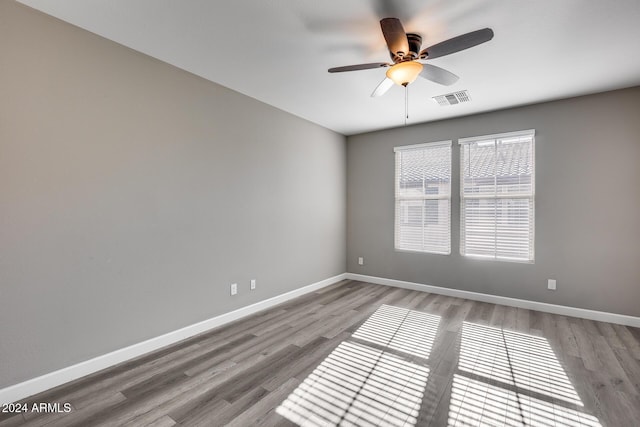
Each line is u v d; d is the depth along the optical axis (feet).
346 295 14.06
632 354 8.36
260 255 11.98
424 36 7.37
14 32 6.21
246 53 8.27
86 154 7.24
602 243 10.87
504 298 12.67
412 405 6.23
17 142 6.27
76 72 7.06
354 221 16.99
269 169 12.32
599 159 10.85
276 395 6.55
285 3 6.18
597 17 6.56
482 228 13.19
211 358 8.15
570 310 11.39
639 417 5.85
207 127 9.95
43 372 6.66
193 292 9.63
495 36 7.30
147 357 8.20
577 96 11.14
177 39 7.59
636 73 9.30
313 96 11.34
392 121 14.42
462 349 8.66
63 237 6.92
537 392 6.66
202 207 9.84
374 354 8.37
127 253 8.04
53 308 6.80
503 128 12.62
